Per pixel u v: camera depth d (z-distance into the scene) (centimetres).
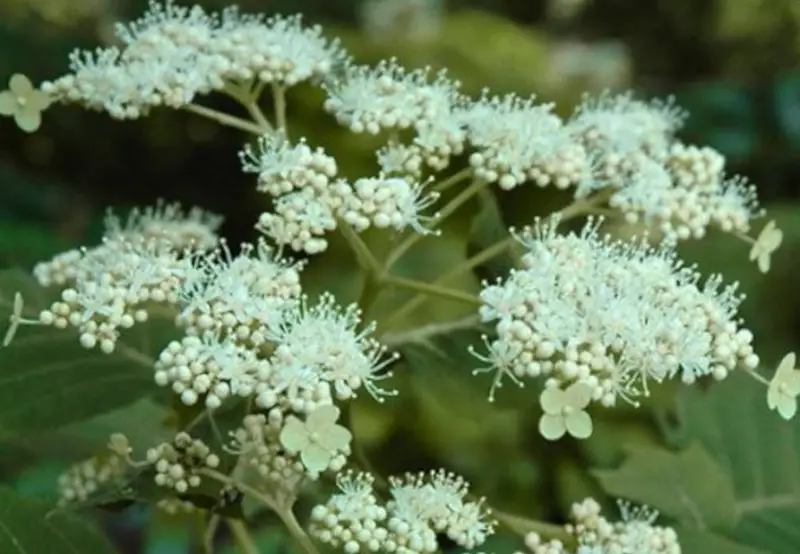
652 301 58
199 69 61
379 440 102
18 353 62
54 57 147
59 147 160
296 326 56
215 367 55
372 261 60
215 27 65
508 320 57
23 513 58
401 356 62
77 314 57
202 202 164
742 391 69
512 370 58
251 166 59
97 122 159
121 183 165
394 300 70
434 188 61
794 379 58
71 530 58
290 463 57
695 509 64
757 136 154
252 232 159
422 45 148
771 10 181
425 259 110
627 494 64
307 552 58
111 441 61
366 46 150
